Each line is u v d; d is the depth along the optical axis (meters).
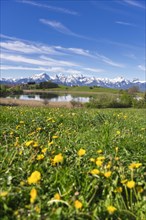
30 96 128.75
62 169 4.21
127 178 4.20
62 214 3.11
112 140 6.06
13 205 3.39
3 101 62.97
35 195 3.13
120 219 3.43
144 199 3.81
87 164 4.50
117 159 4.58
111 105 60.09
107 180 3.94
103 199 3.79
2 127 7.56
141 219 3.56
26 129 7.63
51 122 8.63
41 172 4.18
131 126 9.02
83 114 11.16
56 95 153.62
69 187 3.79
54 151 5.00
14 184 3.82
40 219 2.99
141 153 5.55
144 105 60.19
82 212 3.24
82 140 6.26
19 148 5.16
